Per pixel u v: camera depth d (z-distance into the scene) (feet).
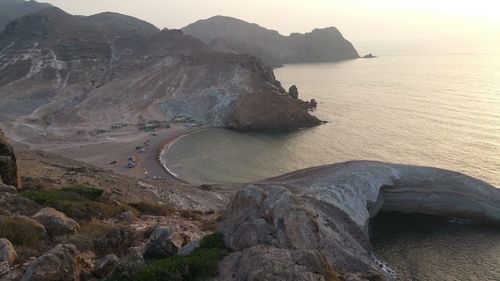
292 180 216.13
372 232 183.93
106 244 63.41
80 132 381.81
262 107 393.70
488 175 231.09
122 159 306.76
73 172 146.92
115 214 89.20
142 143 349.20
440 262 152.35
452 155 264.11
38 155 192.03
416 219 199.72
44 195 84.74
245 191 69.92
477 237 177.06
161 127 402.11
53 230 62.59
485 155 259.60
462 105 398.42
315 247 62.08
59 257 47.55
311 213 66.28
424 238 176.04
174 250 58.65
